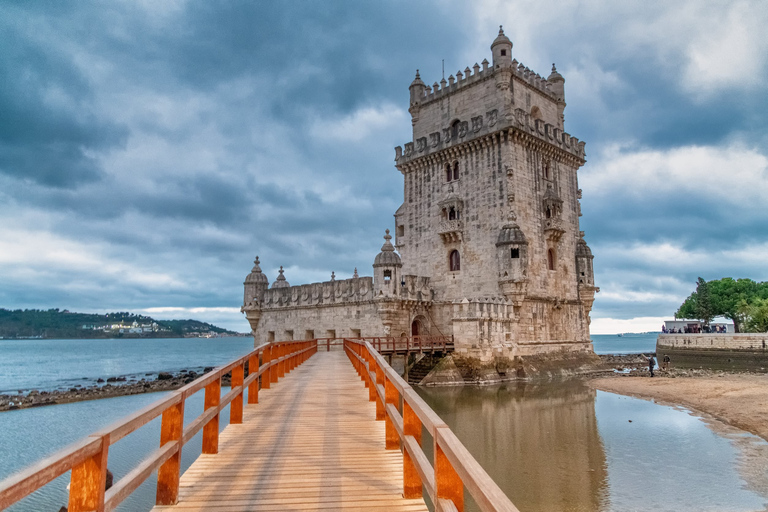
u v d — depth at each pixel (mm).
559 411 36594
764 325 85188
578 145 60750
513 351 49188
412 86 62750
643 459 25250
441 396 42094
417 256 58938
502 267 49750
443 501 5449
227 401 12055
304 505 8070
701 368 72125
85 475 5281
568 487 21594
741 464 24094
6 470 27125
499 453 26562
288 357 25266
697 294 100000
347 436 12531
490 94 54156
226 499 8320
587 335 58844
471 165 54250
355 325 56031
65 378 80875
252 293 69938
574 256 58938
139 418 6340
